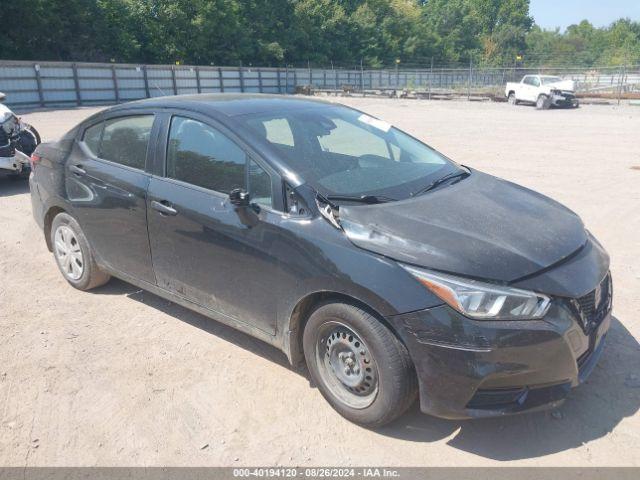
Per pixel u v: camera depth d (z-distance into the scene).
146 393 3.34
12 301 4.59
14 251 5.82
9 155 8.44
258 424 3.05
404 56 79.75
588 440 2.88
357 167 3.50
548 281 2.69
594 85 36.69
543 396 2.70
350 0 72.69
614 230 6.41
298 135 3.60
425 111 26.78
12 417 3.13
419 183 3.52
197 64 52.88
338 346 3.02
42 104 32.69
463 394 2.62
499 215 3.15
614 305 4.39
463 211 3.14
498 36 103.19
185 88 41.69
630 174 9.73
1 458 2.81
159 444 2.90
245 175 3.37
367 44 71.12
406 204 3.17
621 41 106.25
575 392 3.28
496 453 2.80
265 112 3.75
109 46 46.00
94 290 4.81
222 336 4.02
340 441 2.91
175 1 49.50
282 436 2.96
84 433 2.99
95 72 35.25
